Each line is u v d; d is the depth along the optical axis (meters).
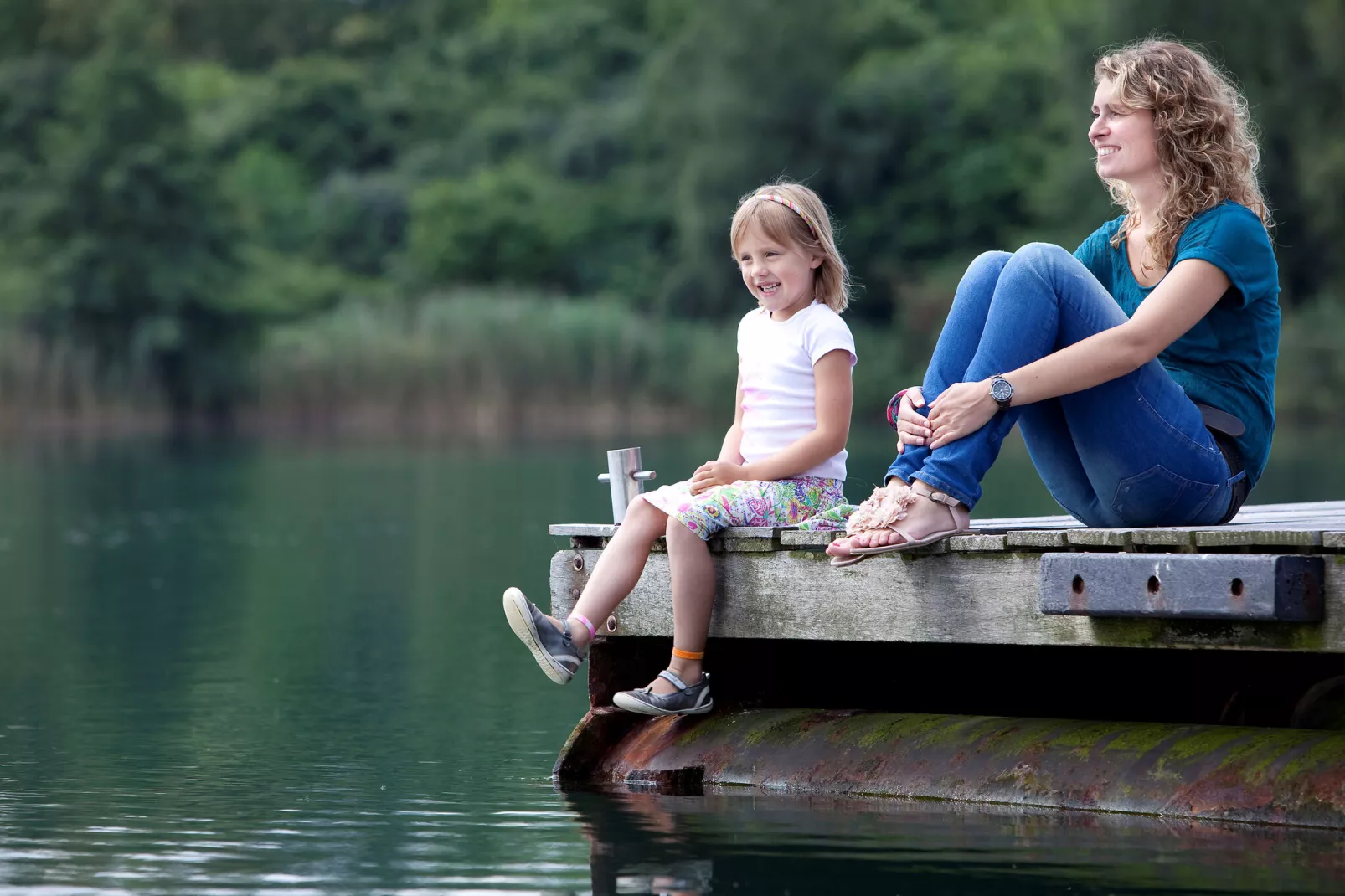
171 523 29.75
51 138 93.44
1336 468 42.34
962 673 9.31
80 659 13.36
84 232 89.44
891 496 7.32
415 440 68.94
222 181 101.50
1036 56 105.81
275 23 169.50
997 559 7.37
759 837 6.74
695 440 67.62
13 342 76.44
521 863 6.31
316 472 46.50
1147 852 6.34
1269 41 73.38
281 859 6.40
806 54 106.00
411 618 16.19
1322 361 70.00
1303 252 75.88
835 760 8.00
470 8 165.00
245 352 87.06
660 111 111.06
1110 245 8.41
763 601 8.09
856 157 104.69
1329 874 5.95
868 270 103.62
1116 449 7.47
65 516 31.45
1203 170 7.79
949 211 104.69
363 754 9.09
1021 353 7.32
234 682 12.15
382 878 6.08
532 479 42.66
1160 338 7.31
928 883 5.90
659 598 8.45
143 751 9.17
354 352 77.31
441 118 144.50
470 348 76.12
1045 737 7.70
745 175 105.62
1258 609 6.52
